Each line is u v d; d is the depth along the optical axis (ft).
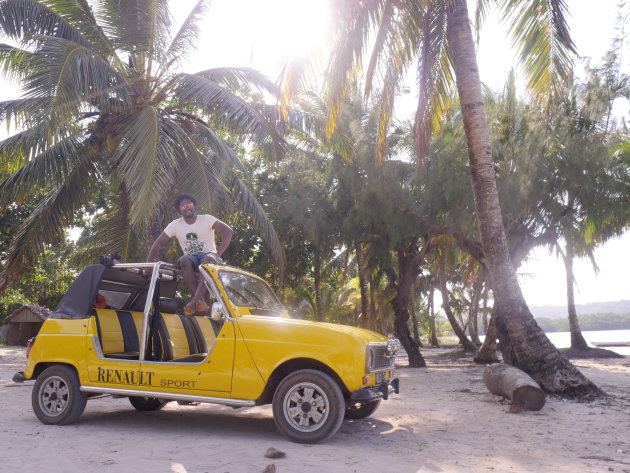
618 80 43.65
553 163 44.34
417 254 65.87
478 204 34.14
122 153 44.09
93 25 46.80
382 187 52.11
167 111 50.08
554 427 22.45
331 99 37.06
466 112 34.55
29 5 44.14
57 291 129.08
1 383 36.47
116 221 54.03
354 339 18.58
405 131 55.52
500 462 16.57
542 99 39.55
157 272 21.01
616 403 28.55
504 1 36.94
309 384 18.40
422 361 64.54
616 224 54.49
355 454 16.96
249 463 15.49
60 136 44.14
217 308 19.34
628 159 51.34
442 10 36.78
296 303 114.73
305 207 60.95
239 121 44.78
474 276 80.28
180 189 49.47
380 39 35.50
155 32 47.62
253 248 75.72
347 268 95.50
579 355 80.23
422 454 17.40
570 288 88.74
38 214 47.16
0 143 43.78
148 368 19.85
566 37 35.96
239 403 18.81
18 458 15.74
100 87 41.04
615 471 15.65
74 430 20.01
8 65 43.86
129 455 16.22
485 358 69.46
